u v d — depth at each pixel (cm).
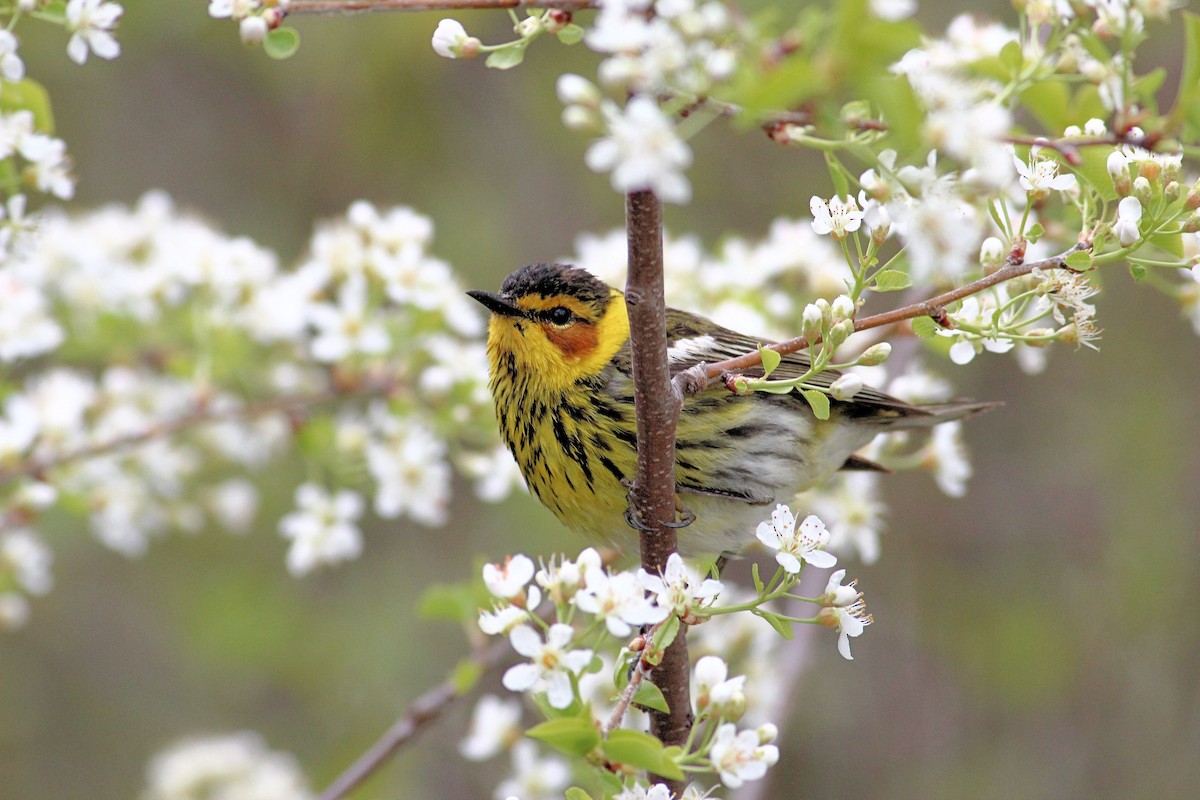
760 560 1652
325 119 1862
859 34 454
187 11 1734
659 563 697
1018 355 1059
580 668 555
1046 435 1830
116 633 1798
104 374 1352
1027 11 671
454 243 1773
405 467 1073
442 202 1805
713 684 591
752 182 1847
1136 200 624
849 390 621
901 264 835
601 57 1839
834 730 1717
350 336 1072
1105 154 655
